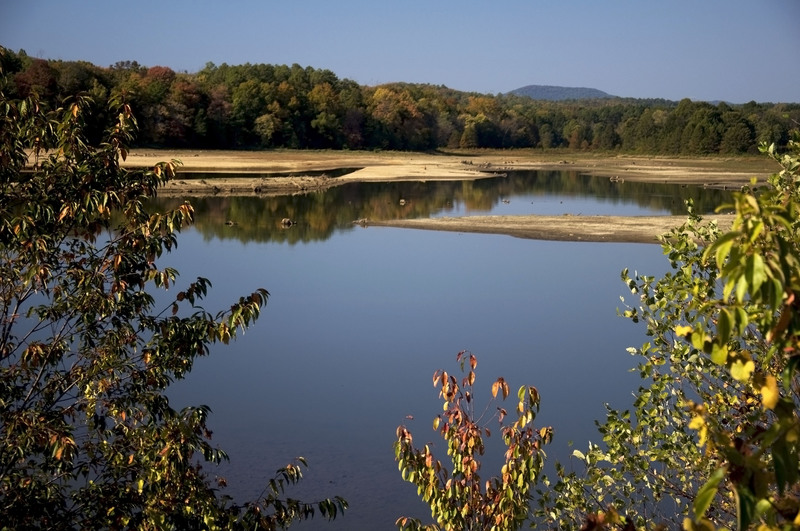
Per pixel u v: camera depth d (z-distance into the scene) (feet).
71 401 25.38
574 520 20.26
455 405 20.48
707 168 311.88
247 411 46.83
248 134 344.49
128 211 21.95
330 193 196.54
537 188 218.59
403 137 416.67
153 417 22.12
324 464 39.96
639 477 19.72
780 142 328.49
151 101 291.38
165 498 20.56
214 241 118.21
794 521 7.39
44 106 21.99
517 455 19.58
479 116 473.26
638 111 555.28
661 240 20.34
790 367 7.99
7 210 21.01
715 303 9.59
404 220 143.13
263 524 20.93
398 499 36.47
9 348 21.91
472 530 20.17
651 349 19.95
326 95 377.30
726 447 7.77
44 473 21.24
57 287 22.39
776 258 7.68
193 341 22.07
